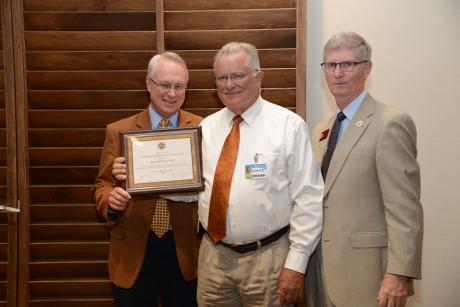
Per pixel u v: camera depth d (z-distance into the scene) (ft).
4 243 7.73
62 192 7.65
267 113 5.55
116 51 7.54
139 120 6.41
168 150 5.81
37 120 7.59
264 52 7.41
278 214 5.33
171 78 5.95
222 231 5.36
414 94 8.10
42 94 7.55
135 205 6.23
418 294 8.38
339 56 5.13
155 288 6.42
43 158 7.63
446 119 8.10
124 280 6.23
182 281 6.41
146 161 5.81
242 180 5.33
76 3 7.55
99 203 6.20
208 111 7.57
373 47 8.07
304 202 5.22
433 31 7.98
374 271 4.85
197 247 6.50
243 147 5.47
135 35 7.51
